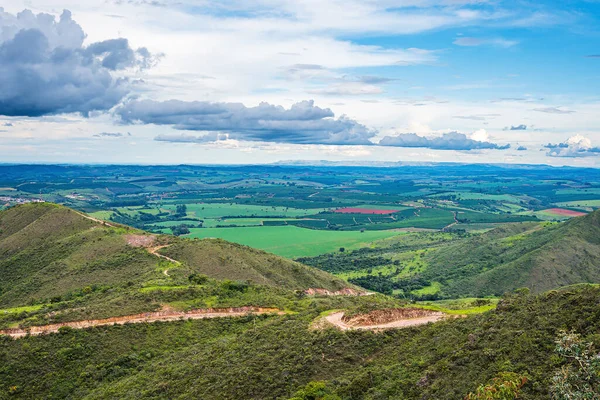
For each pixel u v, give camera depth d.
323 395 54.09
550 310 54.66
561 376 39.62
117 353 81.81
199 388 63.50
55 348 82.00
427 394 48.72
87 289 112.00
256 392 58.97
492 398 42.34
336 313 77.06
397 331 66.38
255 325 83.06
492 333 55.03
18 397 74.00
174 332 87.25
